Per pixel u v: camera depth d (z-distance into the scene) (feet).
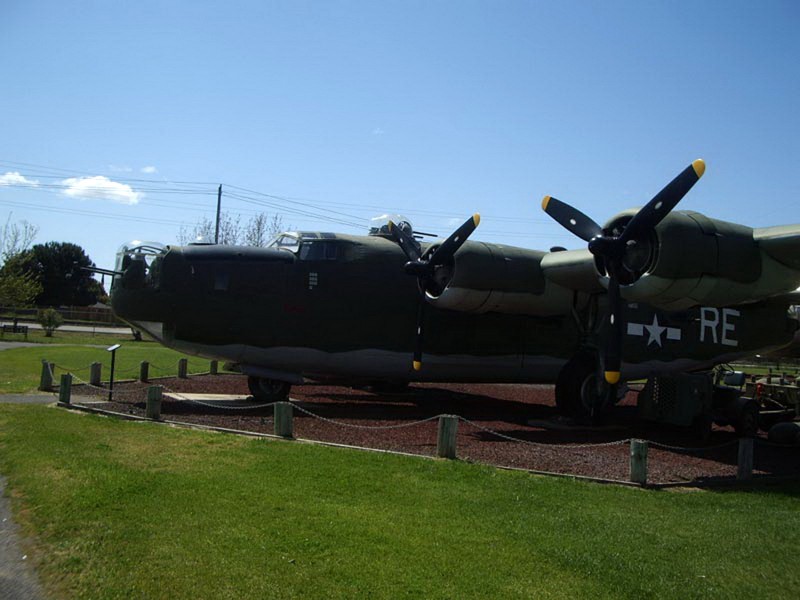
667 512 26.07
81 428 36.19
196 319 45.88
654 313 54.49
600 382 48.83
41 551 19.92
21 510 23.40
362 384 65.21
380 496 25.82
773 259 38.09
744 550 21.89
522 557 20.35
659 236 35.73
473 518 23.76
